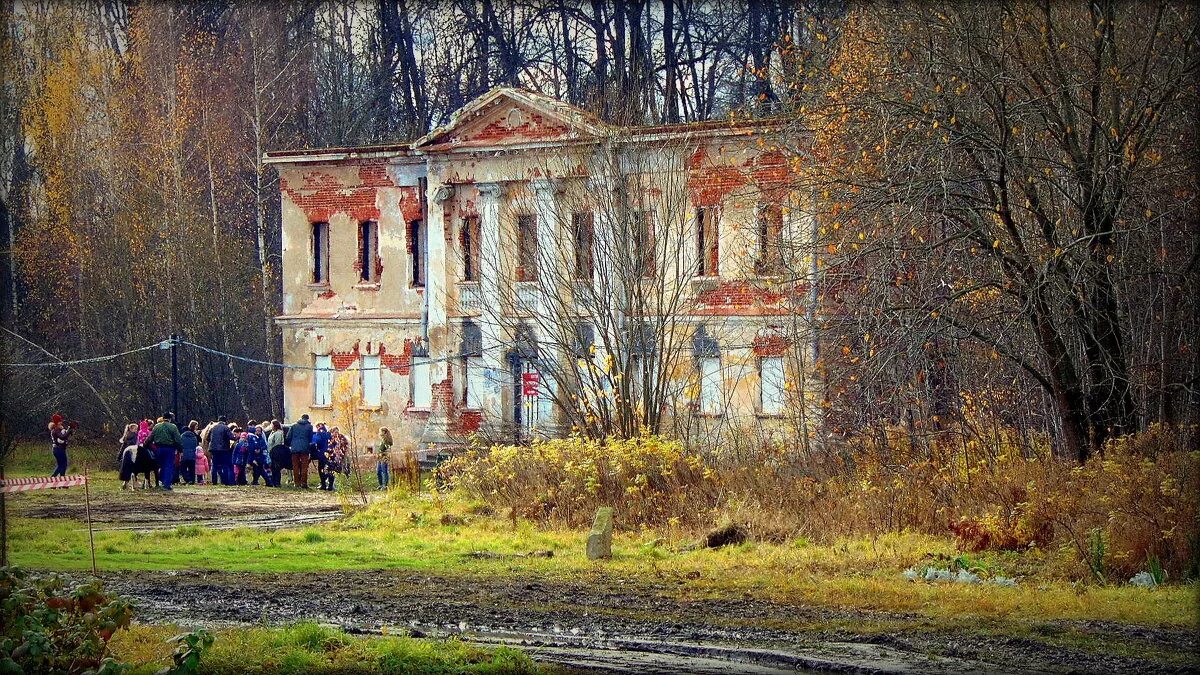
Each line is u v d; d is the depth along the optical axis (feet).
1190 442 78.69
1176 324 84.74
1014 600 56.80
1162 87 78.07
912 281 83.76
